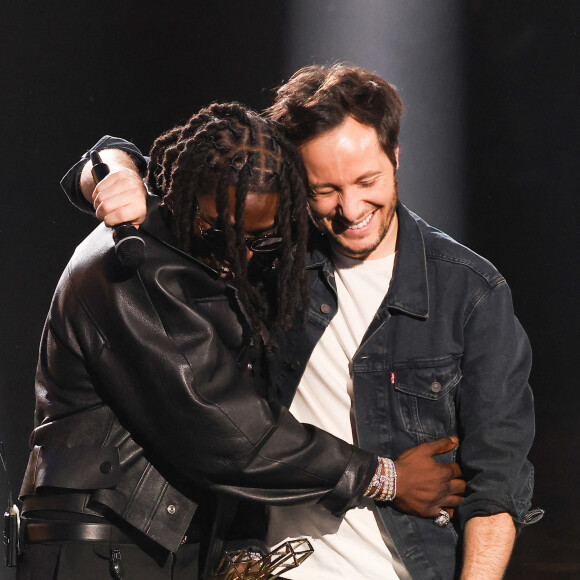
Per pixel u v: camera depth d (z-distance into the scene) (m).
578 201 22.45
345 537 8.01
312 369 8.15
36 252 21.86
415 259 7.98
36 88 22.17
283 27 22.89
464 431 7.81
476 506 7.50
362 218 7.57
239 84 23.00
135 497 7.06
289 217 7.02
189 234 7.08
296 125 7.37
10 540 7.30
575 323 22.47
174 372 6.85
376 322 7.93
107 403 7.16
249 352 7.60
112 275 6.95
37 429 7.32
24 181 22.05
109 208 6.46
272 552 7.53
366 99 7.41
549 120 22.52
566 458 21.03
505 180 22.95
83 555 6.99
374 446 7.89
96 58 22.45
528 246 22.91
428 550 7.87
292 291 7.27
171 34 22.75
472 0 22.45
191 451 6.98
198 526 7.43
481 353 7.74
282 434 7.17
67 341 7.11
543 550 18.41
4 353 21.28
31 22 22.11
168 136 7.50
